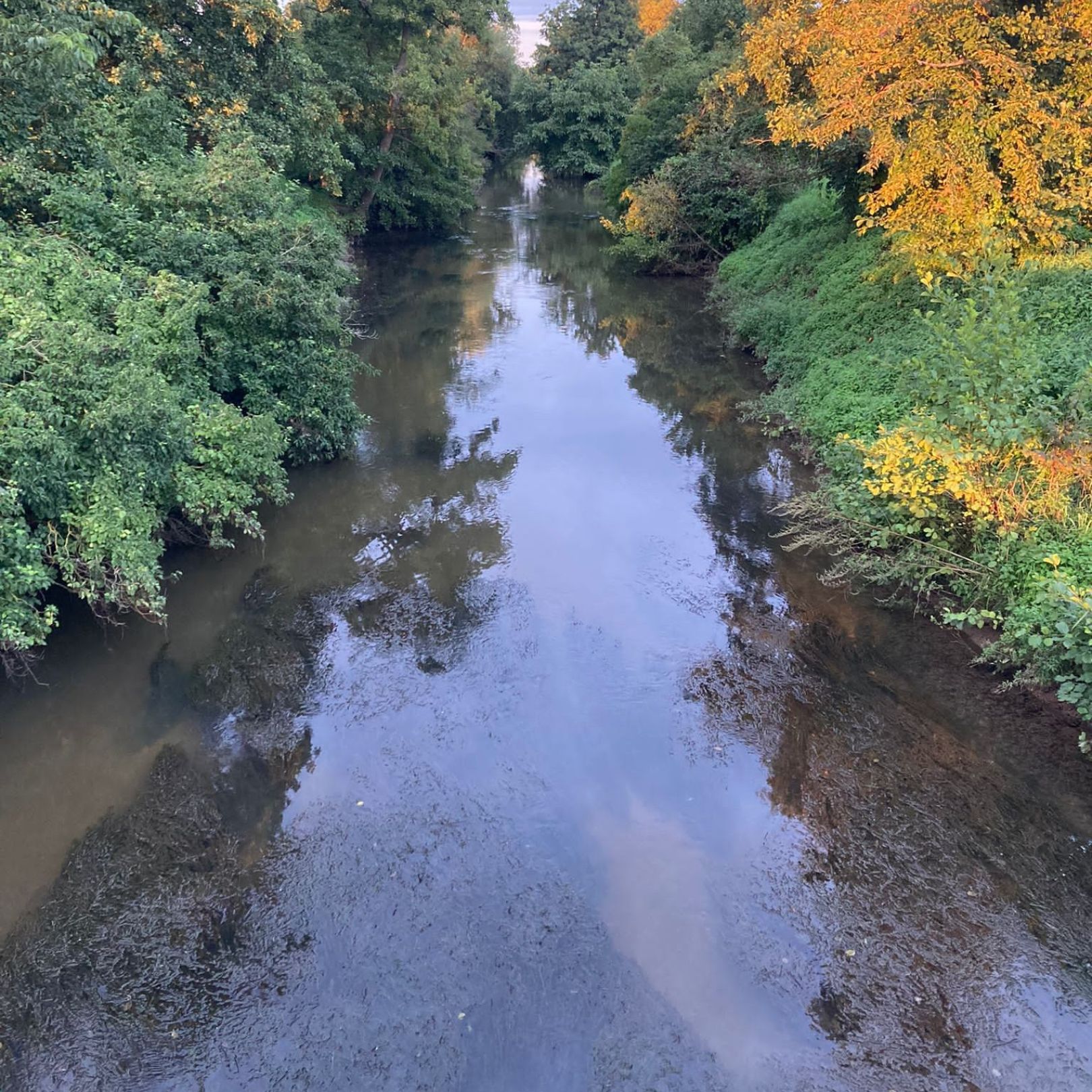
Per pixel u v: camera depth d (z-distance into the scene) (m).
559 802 5.98
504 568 9.04
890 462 7.82
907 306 12.57
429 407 14.02
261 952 4.92
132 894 5.27
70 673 7.17
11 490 5.97
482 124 49.09
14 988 4.71
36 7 9.42
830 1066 4.29
